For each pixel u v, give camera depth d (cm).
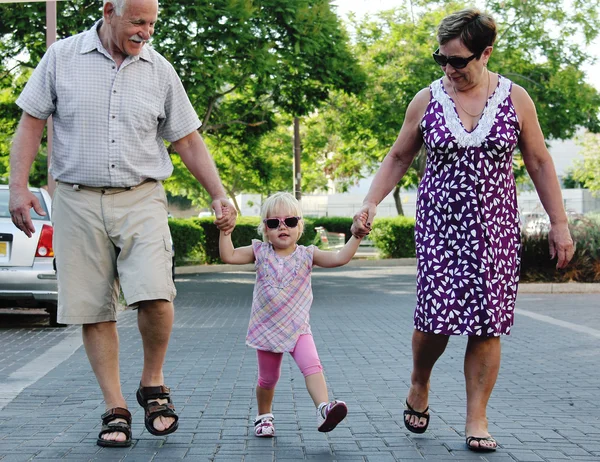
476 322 443
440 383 672
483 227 446
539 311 1305
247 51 1792
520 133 459
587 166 4994
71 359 799
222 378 689
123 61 454
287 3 1819
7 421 518
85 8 1770
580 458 429
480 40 437
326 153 4250
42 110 455
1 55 1903
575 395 623
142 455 429
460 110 452
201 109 2105
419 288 460
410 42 2861
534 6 2823
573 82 2745
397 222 3177
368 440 468
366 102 2727
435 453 437
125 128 453
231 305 1449
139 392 464
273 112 2306
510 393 631
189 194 4659
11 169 453
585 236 1811
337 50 1970
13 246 1032
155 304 450
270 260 474
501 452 441
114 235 454
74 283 452
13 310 1290
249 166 2619
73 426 502
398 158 480
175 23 1748
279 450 443
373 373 718
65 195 456
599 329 1060
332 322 1148
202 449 443
